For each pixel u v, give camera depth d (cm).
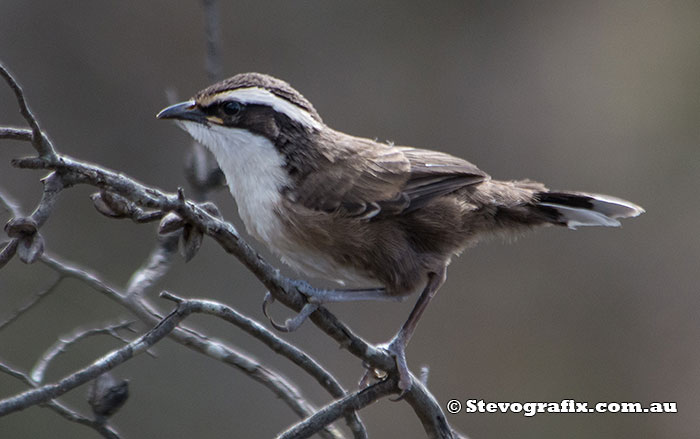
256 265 614
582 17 1622
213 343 725
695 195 1541
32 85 1488
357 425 666
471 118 1592
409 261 769
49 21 1514
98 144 1491
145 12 1541
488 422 1491
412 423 1477
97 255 1398
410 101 1587
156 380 1365
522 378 1507
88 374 548
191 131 784
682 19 1602
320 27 1590
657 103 1580
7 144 1412
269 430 1376
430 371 1504
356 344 670
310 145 774
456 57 1606
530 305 1530
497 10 1625
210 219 576
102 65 1520
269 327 1430
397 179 773
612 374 1503
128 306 739
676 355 1493
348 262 765
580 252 1545
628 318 1519
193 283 1413
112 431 680
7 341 1274
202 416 1363
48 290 731
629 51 1606
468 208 803
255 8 1575
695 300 1507
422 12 1612
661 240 1534
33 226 507
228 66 1559
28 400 529
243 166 773
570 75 1603
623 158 1571
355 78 1585
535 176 1580
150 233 1424
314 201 758
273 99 771
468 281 1544
